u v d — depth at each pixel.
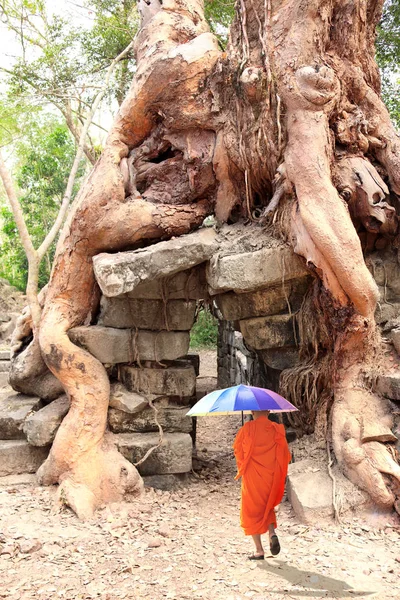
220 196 6.68
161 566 4.15
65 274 6.51
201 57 6.45
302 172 5.73
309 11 6.13
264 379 7.79
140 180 6.90
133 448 6.13
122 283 5.74
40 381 7.05
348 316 5.64
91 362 6.23
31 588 3.77
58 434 5.96
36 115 11.83
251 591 3.71
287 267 5.89
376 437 5.37
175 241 6.09
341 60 6.54
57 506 5.43
